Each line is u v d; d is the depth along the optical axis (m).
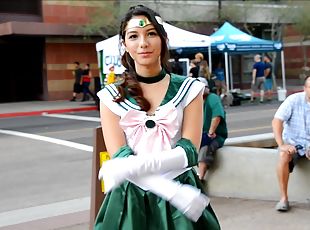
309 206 5.38
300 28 28.45
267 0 28.84
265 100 21.45
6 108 20.78
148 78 2.40
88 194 6.84
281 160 5.25
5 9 23.53
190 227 2.30
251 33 29.83
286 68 36.53
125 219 2.30
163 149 2.34
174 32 17.69
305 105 5.32
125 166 2.25
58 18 24.11
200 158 5.97
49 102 23.25
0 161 9.51
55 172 8.34
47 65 24.03
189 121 2.39
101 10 23.39
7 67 25.12
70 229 5.16
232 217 5.14
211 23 27.72
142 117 2.35
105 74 15.77
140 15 2.34
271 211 5.29
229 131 12.78
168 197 2.29
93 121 15.94
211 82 14.63
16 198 6.78
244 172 5.77
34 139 12.21
